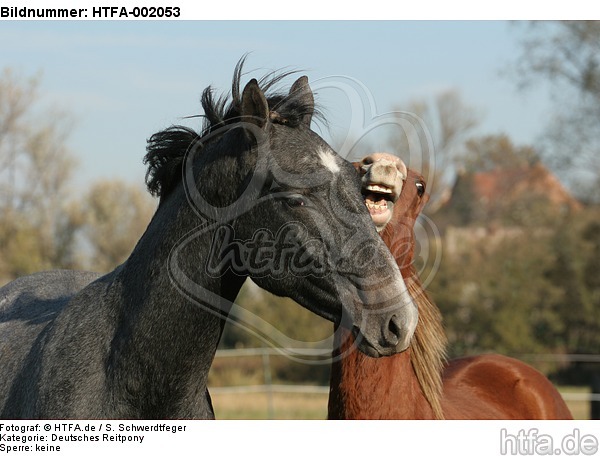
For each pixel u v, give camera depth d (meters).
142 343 4.15
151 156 4.48
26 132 33.25
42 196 32.72
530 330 26.06
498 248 28.91
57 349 4.31
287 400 17.08
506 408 6.74
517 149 41.56
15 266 29.83
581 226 30.48
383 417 5.34
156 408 4.20
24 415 4.37
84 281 5.98
